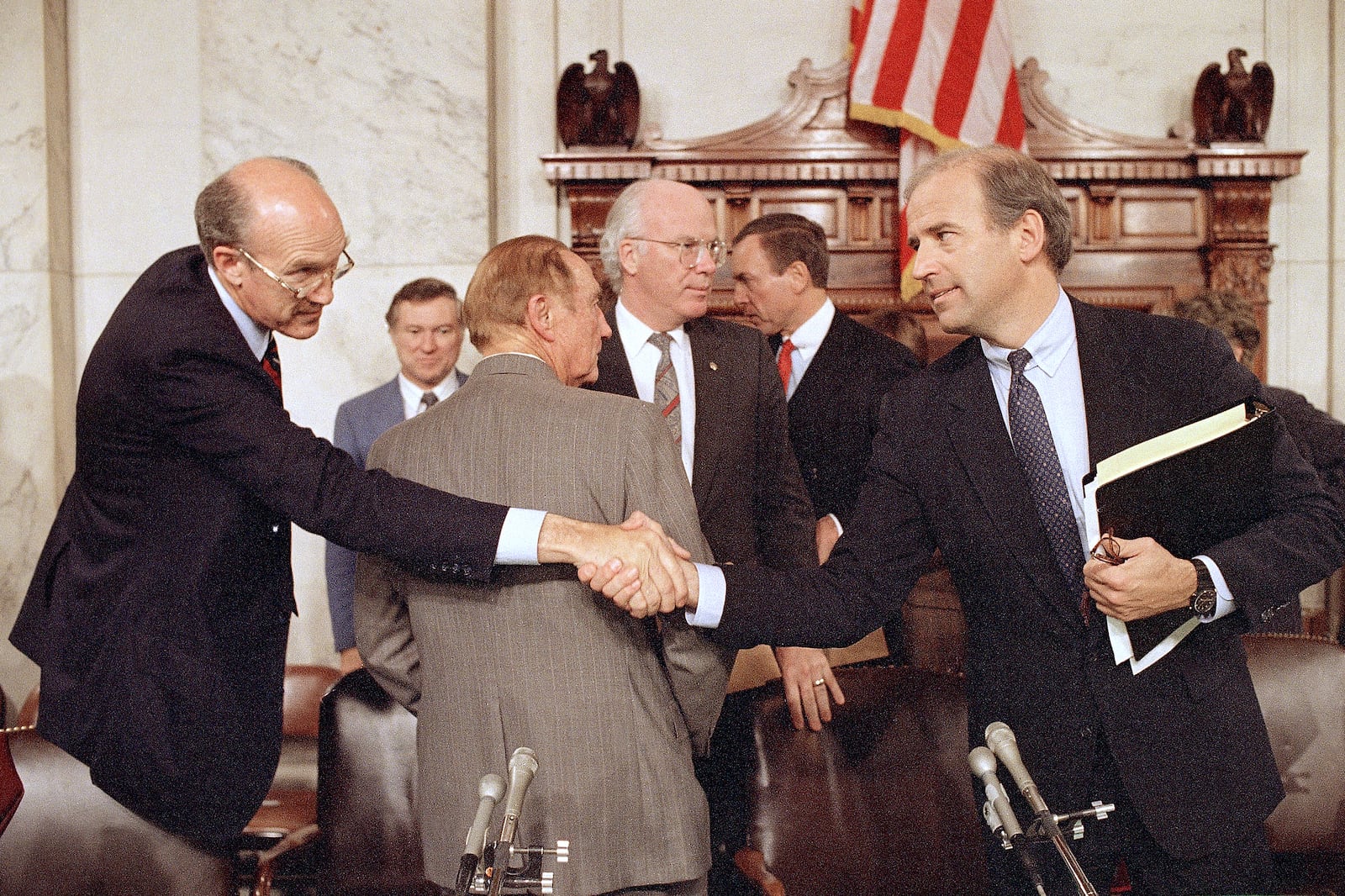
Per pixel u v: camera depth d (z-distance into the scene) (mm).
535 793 1843
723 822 2889
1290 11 5215
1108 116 5242
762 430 2986
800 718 2518
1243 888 1959
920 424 2137
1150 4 5234
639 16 5254
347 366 4949
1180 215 5105
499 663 1888
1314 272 5242
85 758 2213
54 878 2312
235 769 2238
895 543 2146
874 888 2475
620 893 1871
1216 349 2018
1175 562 1824
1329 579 5109
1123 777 1953
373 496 1949
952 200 1979
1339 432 3486
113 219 5062
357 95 4953
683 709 2014
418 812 2449
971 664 2133
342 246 2285
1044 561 2008
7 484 4871
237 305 2291
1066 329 2037
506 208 5246
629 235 2887
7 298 4879
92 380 2191
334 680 3867
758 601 1994
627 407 1947
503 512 1864
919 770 2525
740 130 5066
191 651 2182
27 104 4863
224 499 2182
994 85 4914
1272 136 5246
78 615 2230
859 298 5109
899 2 4914
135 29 5027
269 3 4961
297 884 3084
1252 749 1976
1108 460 1841
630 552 1815
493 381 1987
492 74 5082
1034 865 1542
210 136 5000
